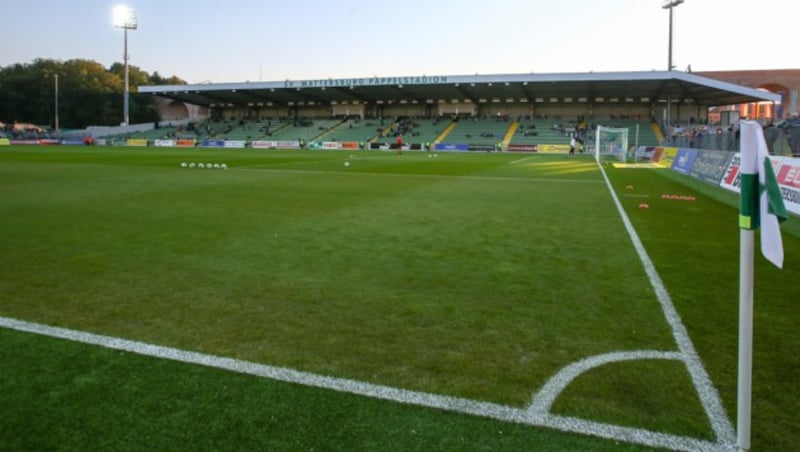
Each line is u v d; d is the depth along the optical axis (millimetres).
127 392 3006
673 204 11719
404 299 4754
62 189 13672
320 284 5219
